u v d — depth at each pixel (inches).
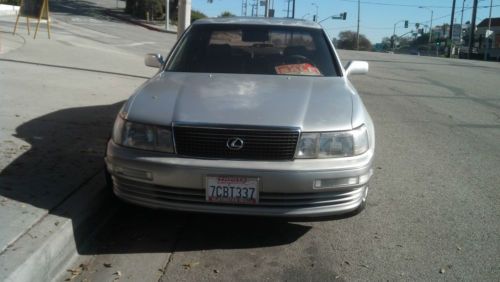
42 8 684.7
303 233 168.4
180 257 150.8
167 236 163.5
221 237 163.9
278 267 146.7
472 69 853.2
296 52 205.0
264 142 144.6
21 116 267.3
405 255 154.9
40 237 134.4
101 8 1830.7
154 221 173.5
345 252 156.3
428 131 322.0
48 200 159.2
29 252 126.3
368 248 159.0
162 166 143.5
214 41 208.7
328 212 149.1
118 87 386.0
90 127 257.0
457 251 157.9
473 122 354.3
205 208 145.6
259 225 172.9
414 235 168.4
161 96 161.5
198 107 152.6
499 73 784.3
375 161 250.2
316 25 223.1
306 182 143.4
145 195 149.6
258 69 194.5
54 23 1079.6
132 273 141.0
